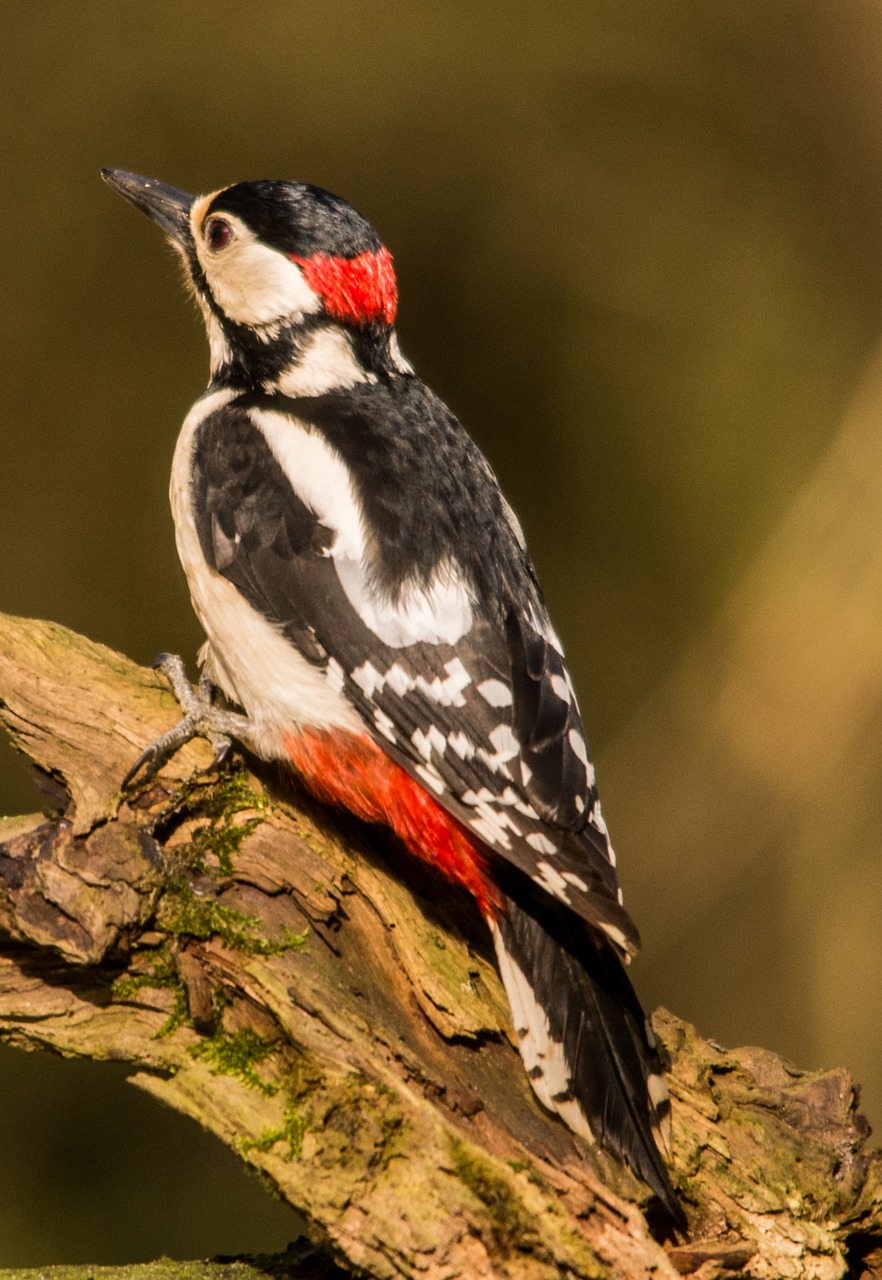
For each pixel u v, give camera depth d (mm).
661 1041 6914
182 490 7164
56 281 15414
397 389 7586
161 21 16000
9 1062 12156
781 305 16484
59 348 15320
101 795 6375
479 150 16234
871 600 15555
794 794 15211
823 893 14922
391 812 6719
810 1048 14578
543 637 6828
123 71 15891
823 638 15477
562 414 15984
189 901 6156
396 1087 5789
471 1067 6434
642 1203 6090
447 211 16047
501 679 6605
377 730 6645
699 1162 6535
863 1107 14281
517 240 16109
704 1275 6266
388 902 6676
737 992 14797
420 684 6625
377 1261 5641
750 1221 6473
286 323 7551
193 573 7121
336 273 7551
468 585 6805
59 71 15805
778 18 17406
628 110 16844
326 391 7520
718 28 17312
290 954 6199
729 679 15656
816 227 17031
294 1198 5715
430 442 7289
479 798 6426
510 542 7145
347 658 6715
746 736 15453
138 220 15531
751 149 17062
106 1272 6332
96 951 5969
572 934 6383
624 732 15469
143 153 15750
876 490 15875
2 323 15219
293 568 6855
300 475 7004
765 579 15812
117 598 14914
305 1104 5848
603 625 15695
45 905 6047
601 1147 6145
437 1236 5574
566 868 6184
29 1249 11516
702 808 15195
